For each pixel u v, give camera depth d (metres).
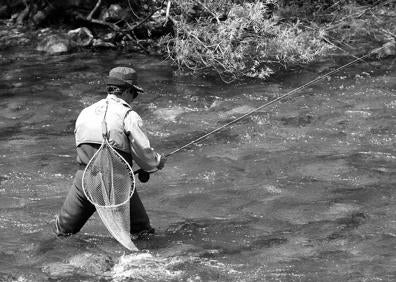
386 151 23.25
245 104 28.20
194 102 28.77
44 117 27.27
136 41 36.72
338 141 24.22
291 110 27.33
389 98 28.61
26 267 15.78
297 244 16.88
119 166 16.03
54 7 38.00
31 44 36.47
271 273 15.39
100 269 15.59
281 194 19.86
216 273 15.40
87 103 28.80
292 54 33.56
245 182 20.81
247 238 17.23
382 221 18.05
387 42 35.88
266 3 35.31
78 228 16.91
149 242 16.95
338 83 30.59
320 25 37.12
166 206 19.23
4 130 25.89
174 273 15.42
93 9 37.47
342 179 20.91
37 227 17.80
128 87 16.48
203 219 18.34
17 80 31.56
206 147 23.83
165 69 33.12
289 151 23.30
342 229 17.59
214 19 35.94
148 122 26.45
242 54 32.88
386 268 15.56
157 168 16.34
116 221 16.20
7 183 20.91
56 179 21.25
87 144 16.16
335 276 15.20
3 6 40.06
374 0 40.00
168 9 34.25
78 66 33.50
